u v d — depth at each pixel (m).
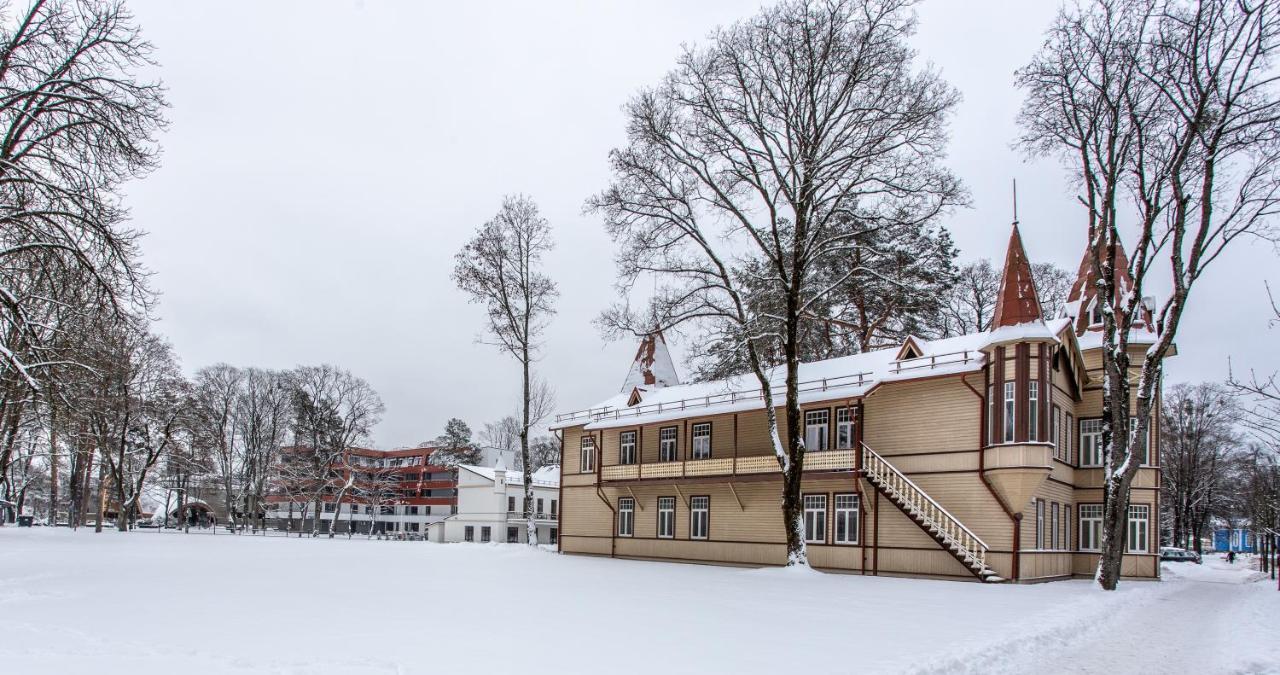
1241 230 24.34
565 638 12.80
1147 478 32.78
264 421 80.31
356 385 78.12
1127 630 16.59
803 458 29.97
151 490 80.06
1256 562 65.75
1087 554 32.56
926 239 44.31
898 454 31.27
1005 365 28.25
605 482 42.53
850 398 31.88
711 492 38.38
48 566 25.39
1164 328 25.69
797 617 16.17
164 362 61.44
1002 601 20.22
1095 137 27.98
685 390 43.53
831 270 41.53
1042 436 27.22
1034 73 28.38
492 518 73.12
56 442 49.34
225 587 19.95
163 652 10.97
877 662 11.13
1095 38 26.88
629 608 17.20
